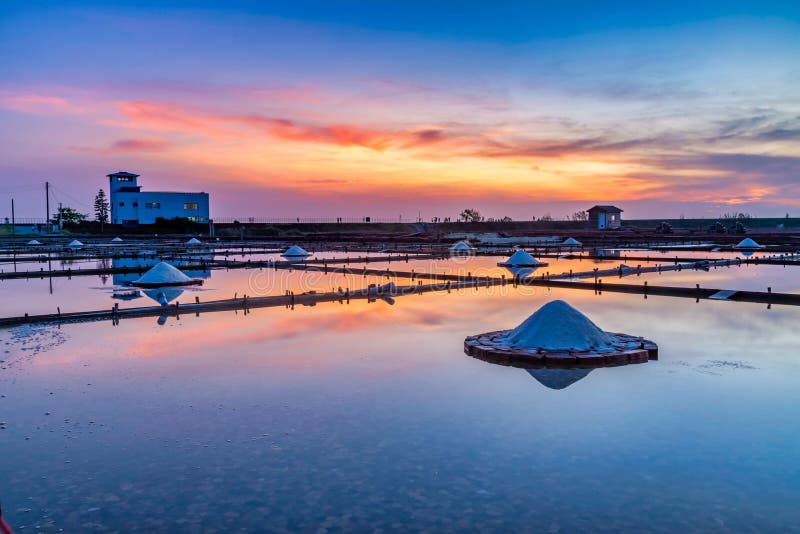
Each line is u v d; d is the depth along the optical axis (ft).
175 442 15.87
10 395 20.04
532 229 295.48
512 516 11.93
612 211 204.03
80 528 11.67
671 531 11.34
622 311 36.29
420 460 14.53
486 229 290.97
